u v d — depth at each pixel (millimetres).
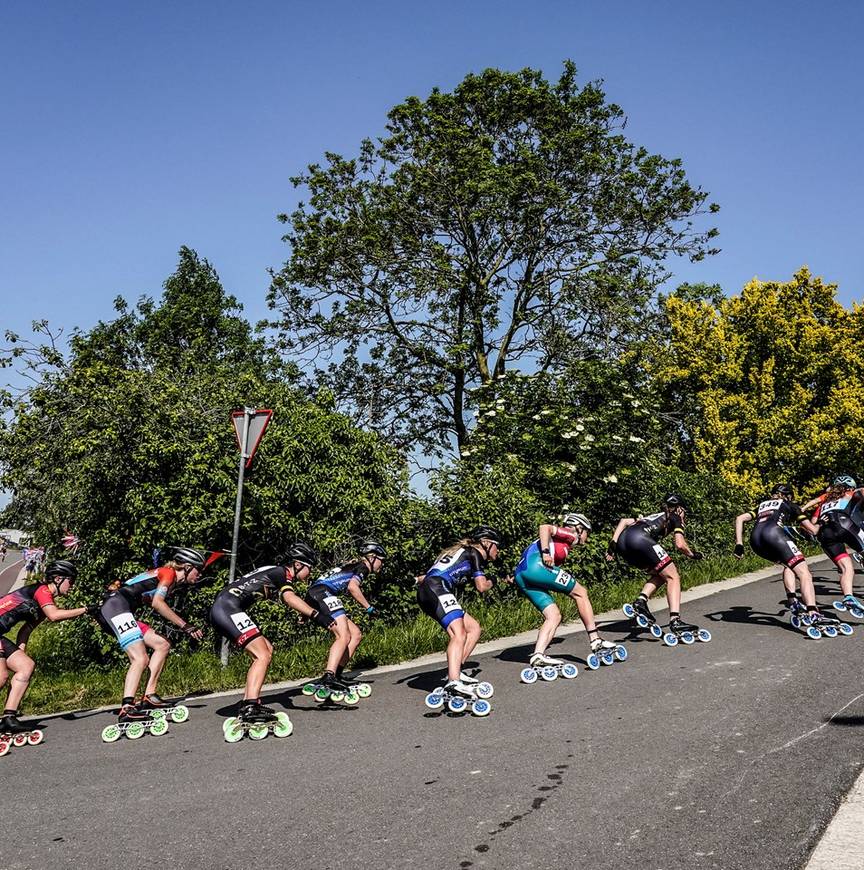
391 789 4574
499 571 11297
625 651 7598
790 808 3828
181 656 9352
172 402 10742
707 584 12898
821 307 21562
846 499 9156
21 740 6449
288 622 9750
